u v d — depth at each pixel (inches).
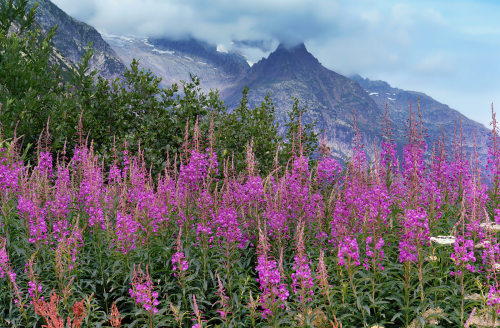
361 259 276.5
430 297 262.1
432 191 335.9
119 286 281.1
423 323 226.8
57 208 305.9
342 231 281.3
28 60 632.4
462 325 228.5
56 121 576.7
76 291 269.4
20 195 319.0
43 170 405.1
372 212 273.6
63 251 273.3
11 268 274.8
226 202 301.0
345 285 243.8
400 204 328.2
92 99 661.9
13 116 545.6
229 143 639.1
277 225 303.7
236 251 291.6
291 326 233.3
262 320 251.9
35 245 288.0
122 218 282.0
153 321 243.6
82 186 350.3
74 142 589.9
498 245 242.1
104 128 649.0
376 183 287.6
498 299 216.1
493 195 350.9
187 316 260.7
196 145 329.1
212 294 274.2
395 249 312.7
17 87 591.8
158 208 312.2
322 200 358.0
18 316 257.1
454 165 381.7
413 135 358.3
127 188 347.3
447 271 266.5
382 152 377.7
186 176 324.5
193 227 307.3
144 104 650.2
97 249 300.7
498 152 351.6
